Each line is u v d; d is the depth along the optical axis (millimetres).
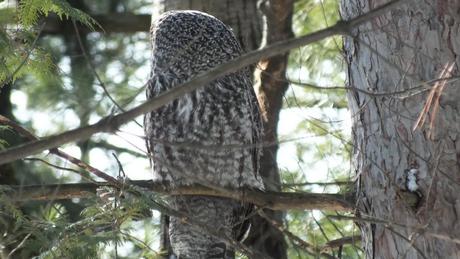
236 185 11727
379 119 9969
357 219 9148
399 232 9789
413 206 9734
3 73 10672
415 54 9805
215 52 12078
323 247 10961
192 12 12422
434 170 9406
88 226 9969
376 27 10023
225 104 11781
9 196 10055
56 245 9797
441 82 9094
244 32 14898
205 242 11812
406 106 9836
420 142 9773
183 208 11773
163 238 12984
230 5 14914
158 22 12312
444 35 9852
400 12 9938
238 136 11844
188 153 11672
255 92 13555
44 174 16672
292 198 10844
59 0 10758
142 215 10297
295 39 7789
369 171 10055
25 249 10055
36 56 10945
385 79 9945
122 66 18891
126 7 19719
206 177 11672
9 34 10844
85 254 9820
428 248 9688
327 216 9219
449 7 9867
